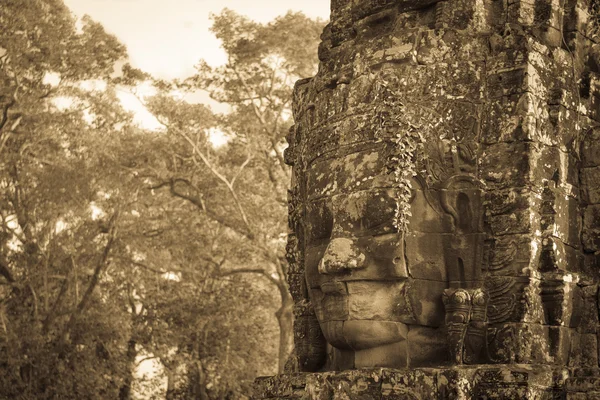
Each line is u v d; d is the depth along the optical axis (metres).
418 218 9.53
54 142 33.09
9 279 29.78
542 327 9.19
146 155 31.70
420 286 9.46
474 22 9.94
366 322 9.55
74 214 30.67
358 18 10.73
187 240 30.12
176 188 32.50
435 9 10.16
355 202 9.68
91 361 27.78
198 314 28.62
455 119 9.67
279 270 29.47
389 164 9.53
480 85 9.73
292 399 10.11
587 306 9.54
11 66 32.12
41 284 29.56
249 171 31.53
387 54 9.91
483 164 9.57
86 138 32.50
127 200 30.47
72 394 27.08
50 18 33.00
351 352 10.06
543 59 9.75
